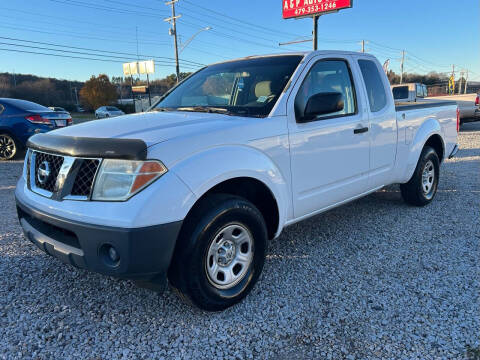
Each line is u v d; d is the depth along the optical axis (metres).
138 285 2.49
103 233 2.22
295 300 2.87
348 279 3.18
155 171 2.29
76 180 2.40
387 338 2.41
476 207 5.07
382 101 4.25
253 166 2.76
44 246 2.57
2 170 8.27
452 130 5.62
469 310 2.69
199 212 2.48
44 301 2.88
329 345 2.37
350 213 4.93
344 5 23.28
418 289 2.99
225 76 3.73
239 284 2.80
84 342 2.42
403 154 4.56
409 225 4.44
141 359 2.27
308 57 3.48
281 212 3.07
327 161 3.46
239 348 2.36
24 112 9.53
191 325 2.59
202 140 2.54
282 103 3.12
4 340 2.43
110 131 2.65
